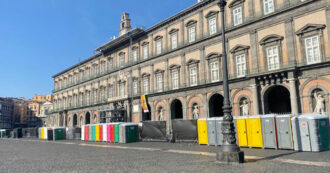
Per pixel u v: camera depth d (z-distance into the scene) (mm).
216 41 35406
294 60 27156
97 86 63656
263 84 29438
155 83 45188
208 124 26453
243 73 31969
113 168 13812
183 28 40656
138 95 48281
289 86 27016
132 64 50656
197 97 37281
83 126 47312
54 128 52719
